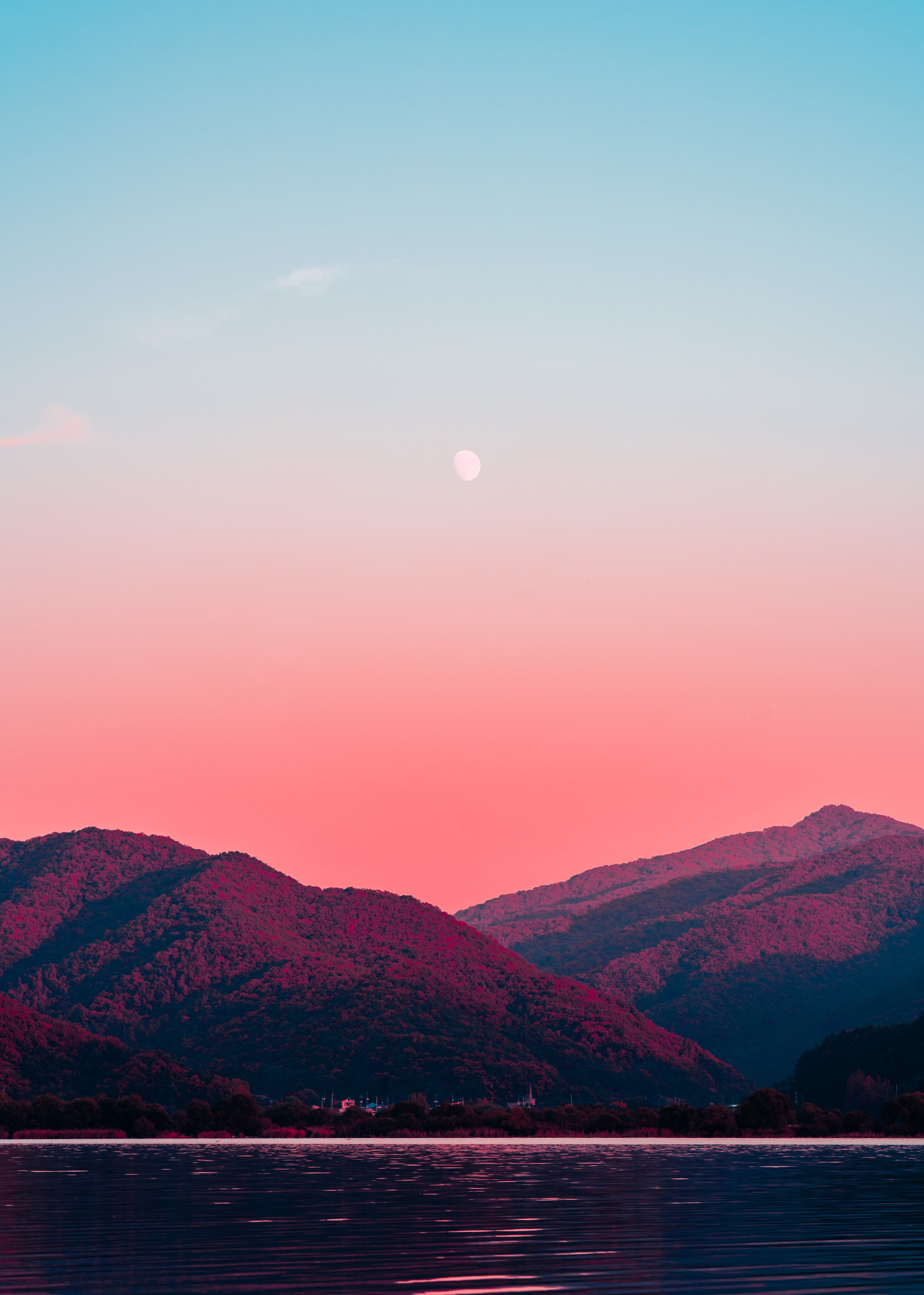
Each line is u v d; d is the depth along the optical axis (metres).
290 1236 51.34
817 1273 41.38
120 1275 40.19
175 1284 38.50
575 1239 50.44
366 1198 71.00
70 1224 56.00
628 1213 62.41
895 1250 47.34
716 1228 55.41
